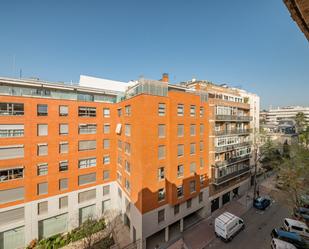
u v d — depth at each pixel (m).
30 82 21.98
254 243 19.69
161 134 20.00
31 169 21.05
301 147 31.66
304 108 104.81
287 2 2.57
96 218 25.06
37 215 21.28
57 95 24.67
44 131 22.09
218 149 26.42
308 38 3.21
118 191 26.75
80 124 24.78
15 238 20.08
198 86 28.81
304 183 26.42
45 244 20.02
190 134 22.41
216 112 26.66
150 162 19.00
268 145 39.25
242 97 34.34
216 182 25.73
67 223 23.44
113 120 27.72
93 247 19.84
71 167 23.91
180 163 21.11
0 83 20.89
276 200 30.30
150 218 18.89
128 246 19.98
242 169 31.28
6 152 19.73
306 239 20.08
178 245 19.53
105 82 34.44
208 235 21.16
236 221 21.11
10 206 19.70
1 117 19.45
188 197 21.78
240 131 30.53
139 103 19.11
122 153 24.73
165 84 20.52
